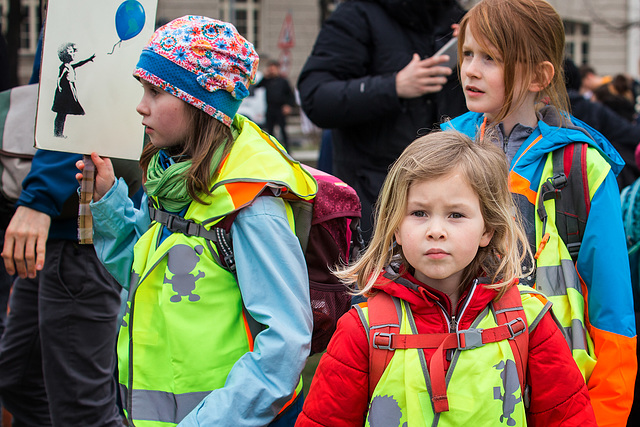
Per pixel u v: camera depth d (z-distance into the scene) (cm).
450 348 174
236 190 201
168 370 204
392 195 181
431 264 173
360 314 180
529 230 211
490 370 172
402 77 329
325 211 217
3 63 414
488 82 220
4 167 309
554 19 221
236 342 203
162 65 203
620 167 220
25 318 310
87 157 233
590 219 207
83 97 230
